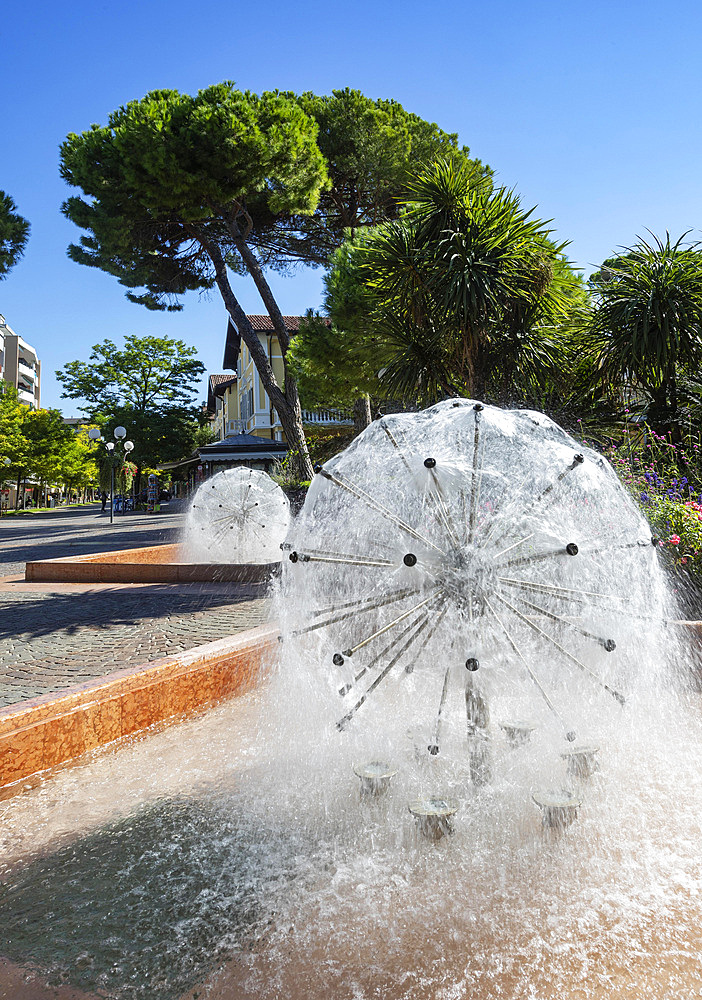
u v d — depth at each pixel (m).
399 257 9.31
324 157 16.39
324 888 1.83
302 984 1.47
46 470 49.91
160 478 54.09
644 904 1.71
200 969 1.54
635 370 8.41
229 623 5.56
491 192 9.40
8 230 14.11
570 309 9.44
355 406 17.50
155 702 3.35
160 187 15.44
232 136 14.55
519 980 1.45
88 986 1.50
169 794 2.51
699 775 2.43
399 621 2.08
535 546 2.14
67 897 1.85
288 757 2.77
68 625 5.60
